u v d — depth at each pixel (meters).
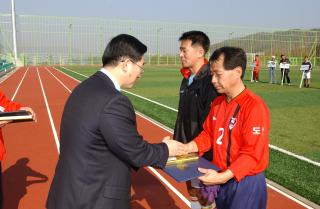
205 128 2.91
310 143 7.80
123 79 2.35
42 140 8.29
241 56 2.52
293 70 39.34
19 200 5.03
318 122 10.11
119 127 2.16
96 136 2.18
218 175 2.37
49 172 6.18
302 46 57.62
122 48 2.29
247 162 2.41
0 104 3.84
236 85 2.56
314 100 14.57
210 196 2.83
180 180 2.28
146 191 5.35
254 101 2.49
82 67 41.91
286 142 7.88
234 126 2.55
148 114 11.44
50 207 2.35
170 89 19.05
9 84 21.34
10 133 8.88
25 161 6.76
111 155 2.24
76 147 2.21
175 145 2.56
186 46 3.35
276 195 5.14
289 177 5.67
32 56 46.91
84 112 2.20
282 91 17.94
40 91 17.94
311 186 5.31
